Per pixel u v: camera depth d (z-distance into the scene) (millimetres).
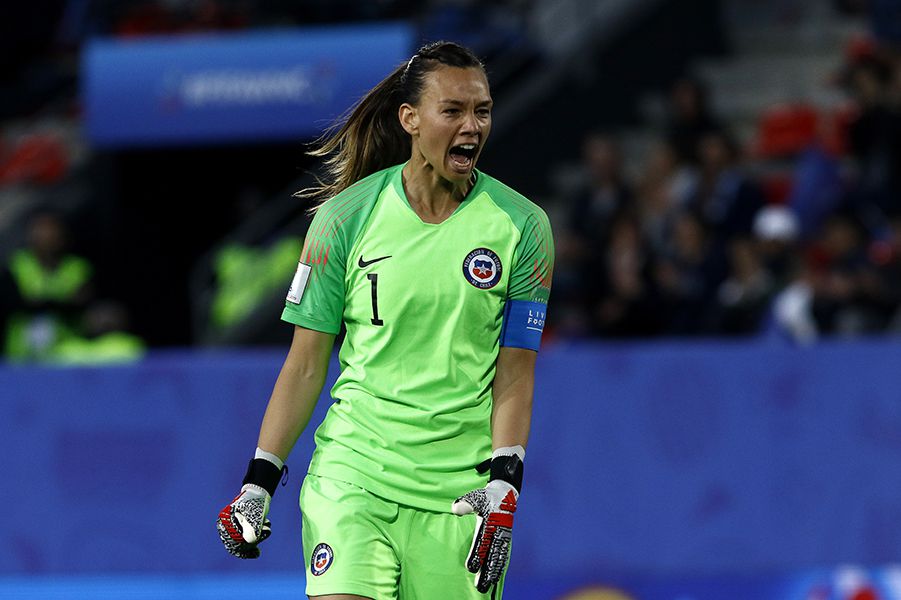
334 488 12312
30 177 49281
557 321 32938
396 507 12258
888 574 20578
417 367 12227
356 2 45062
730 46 41719
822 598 20688
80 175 48719
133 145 42594
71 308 37969
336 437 12477
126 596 21750
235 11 46125
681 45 41250
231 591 21531
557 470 21188
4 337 37656
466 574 12344
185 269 48531
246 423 21734
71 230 46875
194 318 45062
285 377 12531
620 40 41344
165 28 46750
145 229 47938
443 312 12109
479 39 42688
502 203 12289
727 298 29688
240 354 22516
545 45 43031
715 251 31531
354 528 12148
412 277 12094
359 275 12242
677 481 20984
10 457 22062
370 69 40656
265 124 41500
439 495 12258
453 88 11812
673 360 21109
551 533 21141
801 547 20766
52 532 21938
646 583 20953
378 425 12297
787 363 20938
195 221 48625
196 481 21750
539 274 12289
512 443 12156
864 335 27844
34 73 53656
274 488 12477
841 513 20734
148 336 47750
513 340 12273
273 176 48688
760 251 30156
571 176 40156
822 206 32750
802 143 37906
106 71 42656
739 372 20984
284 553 21406
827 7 41375
